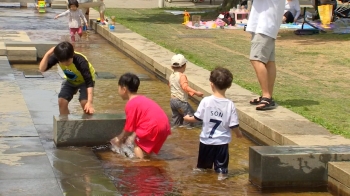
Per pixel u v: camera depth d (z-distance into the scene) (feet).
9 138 24.88
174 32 57.36
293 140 23.81
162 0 89.81
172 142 26.25
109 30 55.98
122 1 100.12
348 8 64.28
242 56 43.55
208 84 32.89
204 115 22.74
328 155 21.53
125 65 43.55
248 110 28.17
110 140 25.11
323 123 26.27
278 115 27.48
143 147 24.00
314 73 37.83
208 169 23.03
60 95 26.53
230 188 21.52
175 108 28.50
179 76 28.43
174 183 21.70
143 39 50.37
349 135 24.61
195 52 44.73
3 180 20.44
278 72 37.99
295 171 21.44
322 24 59.72
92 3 63.16
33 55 42.78
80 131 24.80
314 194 21.29
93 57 46.57
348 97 31.65
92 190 19.97
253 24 28.63
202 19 71.00
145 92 35.09
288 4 62.90
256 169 21.59
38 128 26.94
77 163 22.50
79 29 55.62
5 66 39.04
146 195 20.54
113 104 31.81
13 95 31.60
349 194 20.34
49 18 73.51
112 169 22.79
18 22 67.92
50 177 20.89
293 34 56.59
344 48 47.85
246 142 26.76
